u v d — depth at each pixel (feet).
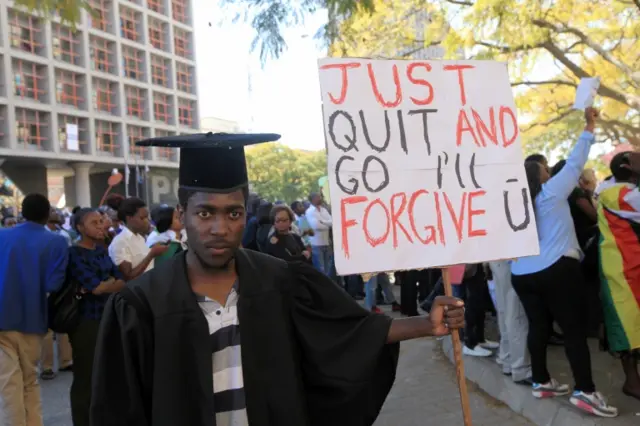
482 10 26.63
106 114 138.00
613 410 11.80
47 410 15.94
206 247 5.12
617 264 12.32
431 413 14.05
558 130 53.98
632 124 45.32
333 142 7.10
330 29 23.68
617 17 33.09
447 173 7.43
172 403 4.77
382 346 5.68
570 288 11.96
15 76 115.96
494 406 14.20
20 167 131.95
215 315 5.18
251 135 5.28
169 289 5.07
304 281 5.68
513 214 7.55
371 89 7.34
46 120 123.65
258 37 22.31
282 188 177.88
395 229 7.14
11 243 12.11
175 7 161.89
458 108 7.62
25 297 12.17
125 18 143.84
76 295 12.17
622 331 12.25
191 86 167.73
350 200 7.04
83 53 130.41
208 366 4.92
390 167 7.23
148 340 4.93
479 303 17.08
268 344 5.18
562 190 11.72
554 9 29.32
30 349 12.53
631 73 30.07
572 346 12.10
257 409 4.98
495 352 17.24
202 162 5.17
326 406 5.60
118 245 14.90
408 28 33.17
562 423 12.09
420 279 28.09
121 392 4.91
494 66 7.84
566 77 41.39
